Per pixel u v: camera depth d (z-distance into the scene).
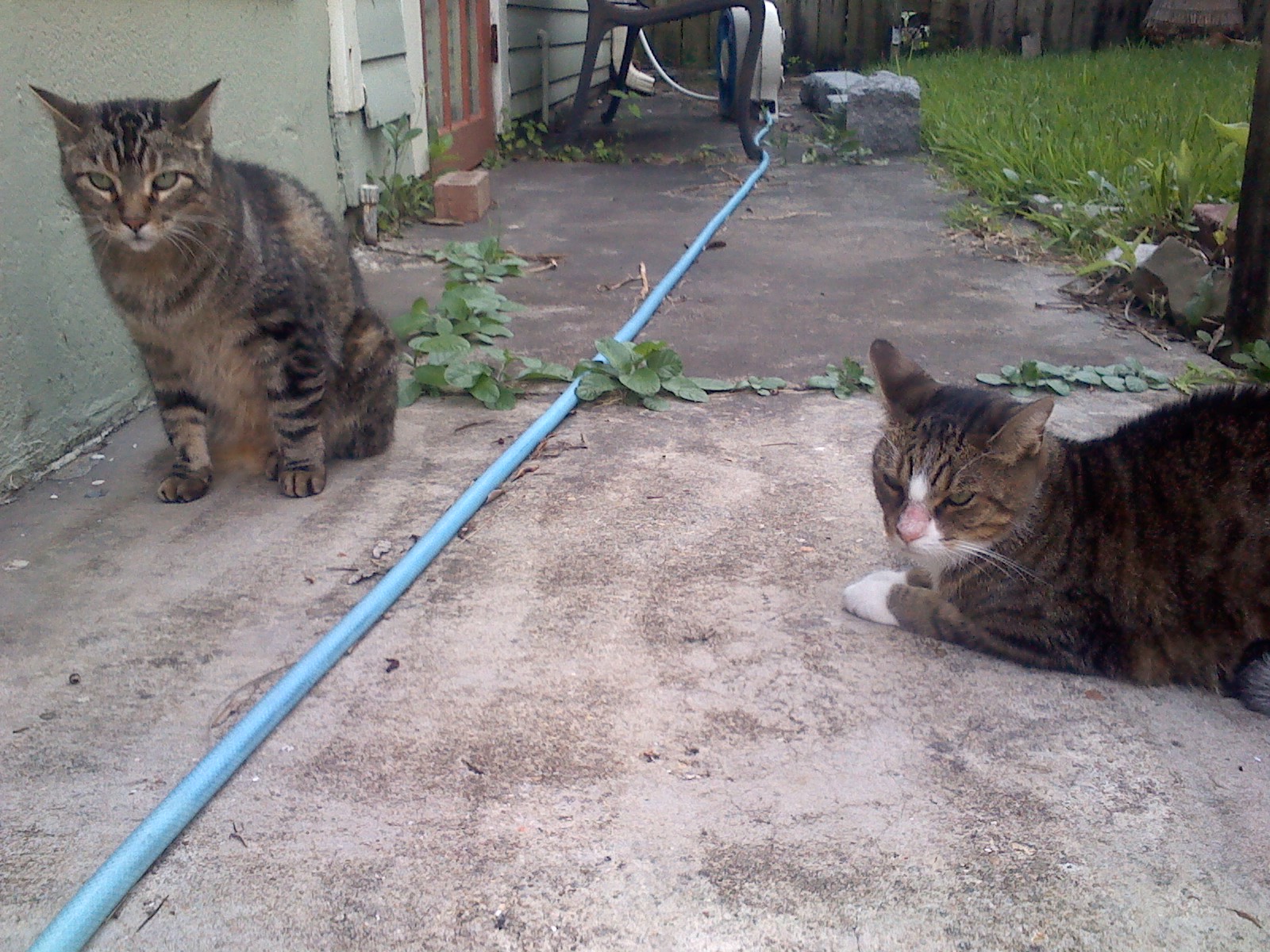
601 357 1.17
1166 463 0.73
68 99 0.95
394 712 0.69
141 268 0.85
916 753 0.67
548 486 0.95
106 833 0.61
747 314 1.33
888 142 2.31
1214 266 1.35
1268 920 0.58
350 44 1.53
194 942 0.57
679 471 0.97
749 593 0.81
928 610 0.76
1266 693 0.70
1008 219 1.75
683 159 2.27
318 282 0.93
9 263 0.90
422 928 0.57
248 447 0.98
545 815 0.63
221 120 1.23
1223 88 2.33
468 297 1.27
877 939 0.57
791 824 0.62
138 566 0.83
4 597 0.79
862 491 0.94
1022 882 0.59
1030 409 0.72
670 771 0.66
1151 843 0.61
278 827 0.62
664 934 0.57
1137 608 0.72
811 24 3.73
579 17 2.94
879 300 1.39
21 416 0.92
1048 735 0.68
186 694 0.71
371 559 0.84
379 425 0.99
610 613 0.78
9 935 0.57
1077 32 3.65
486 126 2.21
